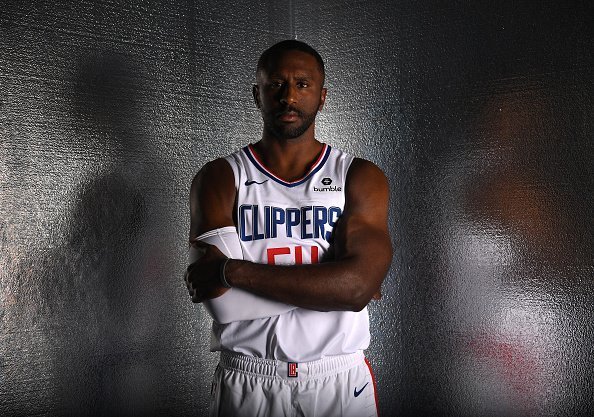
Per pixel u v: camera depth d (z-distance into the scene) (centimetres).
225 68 313
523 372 272
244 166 182
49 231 254
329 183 179
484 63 282
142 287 281
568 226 262
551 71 267
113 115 274
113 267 272
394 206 304
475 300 282
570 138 262
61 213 258
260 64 181
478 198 282
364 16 316
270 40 331
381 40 311
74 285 261
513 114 275
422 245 296
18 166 248
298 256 175
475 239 282
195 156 300
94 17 270
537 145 270
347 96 321
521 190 273
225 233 174
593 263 257
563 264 263
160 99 289
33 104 252
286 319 173
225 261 167
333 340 174
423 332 295
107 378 269
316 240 175
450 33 291
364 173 179
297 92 175
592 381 257
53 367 255
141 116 283
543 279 268
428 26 297
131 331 277
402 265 302
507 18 277
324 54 329
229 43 315
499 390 277
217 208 177
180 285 294
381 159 309
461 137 287
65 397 258
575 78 262
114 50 275
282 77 176
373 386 187
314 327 174
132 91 280
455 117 288
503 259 276
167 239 290
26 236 249
